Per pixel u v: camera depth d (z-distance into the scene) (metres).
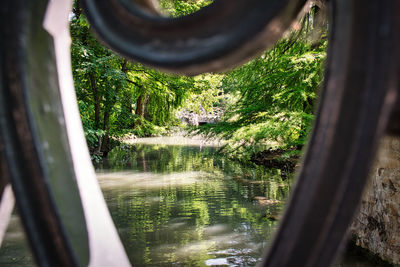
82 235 0.44
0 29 0.42
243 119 14.22
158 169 13.66
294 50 11.16
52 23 0.45
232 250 5.34
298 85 11.55
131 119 22.70
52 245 0.41
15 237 5.86
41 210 0.41
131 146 24.41
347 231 0.36
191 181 11.01
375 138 0.34
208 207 7.85
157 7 0.45
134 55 0.42
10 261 4.90
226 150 15.95
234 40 0.38
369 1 0.33
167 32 0.40
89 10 0.45
